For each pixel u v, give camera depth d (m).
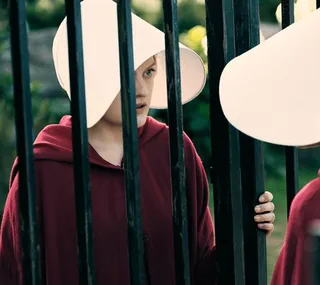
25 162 1.80
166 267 2.60
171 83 1.91
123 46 1.84
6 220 2.48
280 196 8.31
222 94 1.94
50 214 2.51
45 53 8.33
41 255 2.52
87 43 2.54
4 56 8.08
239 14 2.10
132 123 1.85
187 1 8.86
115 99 2.53
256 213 2.12
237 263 2.04
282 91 1.88
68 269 2.52
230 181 2.02
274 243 6.08
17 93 1.79
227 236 2.03
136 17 2.60
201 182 2.71
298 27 1.94
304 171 9.30
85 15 2.59
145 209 2.60
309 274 1.24
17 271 2.46
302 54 1.89
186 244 1.93
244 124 1.90
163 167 2.68
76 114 1.82
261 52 1.95
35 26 8.49
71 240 2.52
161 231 2.60
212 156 2.06
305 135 1.84
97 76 2.49
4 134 7.85
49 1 8.55
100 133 2.63
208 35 2.05
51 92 8.24
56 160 2.54
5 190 7.62
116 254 2.54
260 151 2.12
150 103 2.80
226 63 2.02
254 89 1.91
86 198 1.82
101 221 2.54
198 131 9.03
